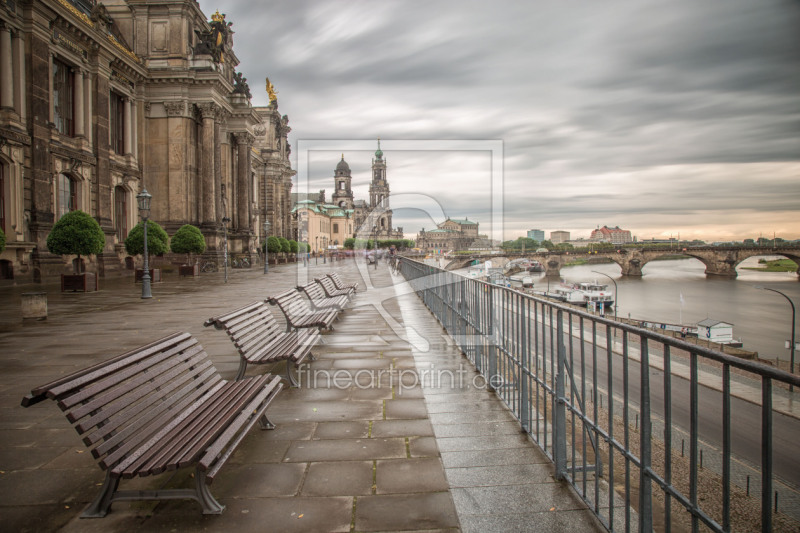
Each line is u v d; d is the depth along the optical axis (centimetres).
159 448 387
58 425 597
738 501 784
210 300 2062
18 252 2805
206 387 523
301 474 461
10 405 672
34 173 2948
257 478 453
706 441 1119
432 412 624
